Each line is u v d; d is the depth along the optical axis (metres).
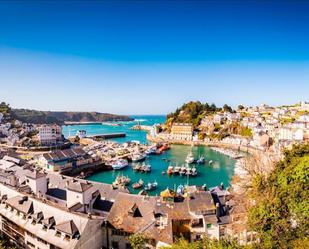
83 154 150.38
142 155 168.75
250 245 33.84
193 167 138.38
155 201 60.66
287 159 44.12
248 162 82.56
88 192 63.41
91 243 50.28
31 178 70.00
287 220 35.19
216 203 61.88
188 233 56.19
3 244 47.84
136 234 50.00
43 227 50.69
